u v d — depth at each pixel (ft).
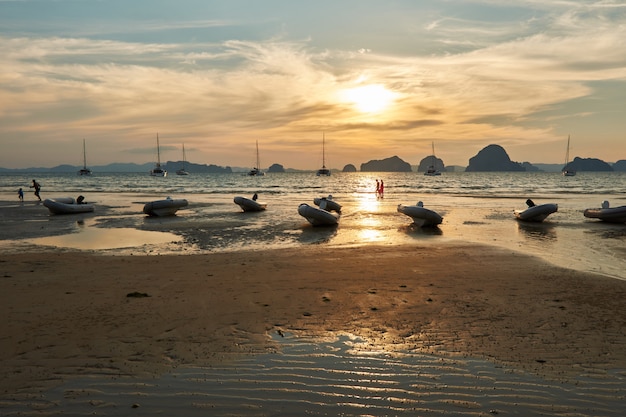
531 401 15.25
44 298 27.94
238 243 53.67
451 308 26.13
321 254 44.62
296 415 14.30
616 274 36.04
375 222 75.61
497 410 14.64
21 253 46.85
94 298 27.96
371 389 16.12
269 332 22.13
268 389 16.10
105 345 20.24
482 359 18.85
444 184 275.80
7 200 126.52
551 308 26.08
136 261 40.83
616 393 15.84
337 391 15.96
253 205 92.68
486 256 43.34
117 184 277.03
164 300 27.58
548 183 297.33
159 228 67.26
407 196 151.33
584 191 188.55
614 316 24.59
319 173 490.49
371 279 33.45
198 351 19.65
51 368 17.81
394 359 18.86
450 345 20.43
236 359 18.79
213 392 15.84
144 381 16.70
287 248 49.16
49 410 14.57
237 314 24.90
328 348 20.07
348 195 159.02
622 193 170.50
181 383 16.55
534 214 75.25
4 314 24.64
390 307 26.35
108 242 54.44
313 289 30.45
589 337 21.38
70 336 21.33
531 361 18.62
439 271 36.32
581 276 34.60
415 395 15.67
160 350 19.72
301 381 16.75
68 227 68.64
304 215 68.85
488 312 25.34
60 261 40.88
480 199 133.59
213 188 221.66
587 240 55.83
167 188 219.20
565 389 16.12
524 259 41.73
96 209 99.14
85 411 14.49
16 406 14.83
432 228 67.77
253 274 35.12
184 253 46.78
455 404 15.03
